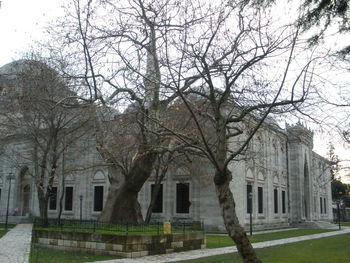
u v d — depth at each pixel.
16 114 35.34
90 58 19.84
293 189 52.59
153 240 18.94
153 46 14.79
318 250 20.61
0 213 54.81
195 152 20.47
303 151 54.31
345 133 11.49
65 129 33.03
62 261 16.16
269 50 11.10
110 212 23.41
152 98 17.50
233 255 18.39
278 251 19.91
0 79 32.09
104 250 18.38
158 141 18.45
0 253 18.72
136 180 22.97
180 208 39.97
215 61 11.68
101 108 20.58
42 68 27.52
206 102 14.88
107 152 21.97
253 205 41.34
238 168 38.53
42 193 32.12
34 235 22.30
